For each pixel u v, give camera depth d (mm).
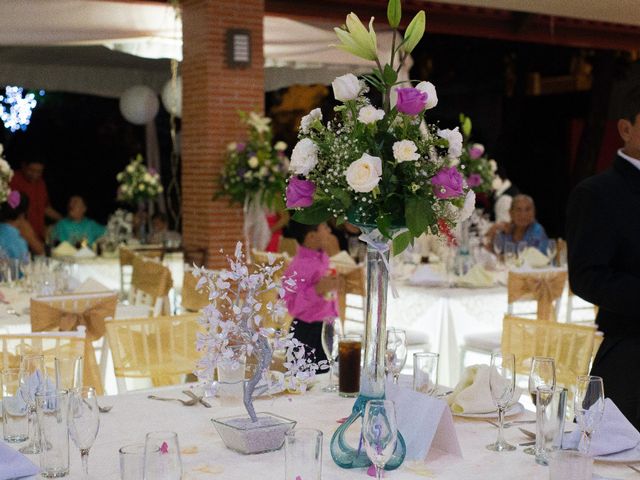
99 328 4359
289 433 1788
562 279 5805
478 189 7840
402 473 2107
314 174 2170
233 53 7812
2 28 8617
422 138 2137
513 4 7762
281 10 9156
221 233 7832
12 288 5723
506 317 3621
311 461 1774
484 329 5922
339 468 2145
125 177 9930
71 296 4328
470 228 7609
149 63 11750
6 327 4727
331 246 7453
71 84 11883
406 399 2299
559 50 16281
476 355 5781
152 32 8828
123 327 3469
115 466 2143
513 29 10875
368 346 2172
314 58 10430
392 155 2111
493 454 2264
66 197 14367
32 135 14078
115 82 12227
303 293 4848
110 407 2680
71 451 2271
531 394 2326
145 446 1683
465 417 2598
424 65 15992
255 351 2299
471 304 5836
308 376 2377
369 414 1904
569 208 3045
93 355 3529
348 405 2766
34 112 14031
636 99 2955
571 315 6652
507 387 2299
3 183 6754
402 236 2182
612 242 2930
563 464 1851
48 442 2062
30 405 2340
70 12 8430
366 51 2182
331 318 2967
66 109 14180
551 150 16766
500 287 6098
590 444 2146
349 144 2111
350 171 2037
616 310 2875
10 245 6582
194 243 7984
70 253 7914
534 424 2555
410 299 5977
